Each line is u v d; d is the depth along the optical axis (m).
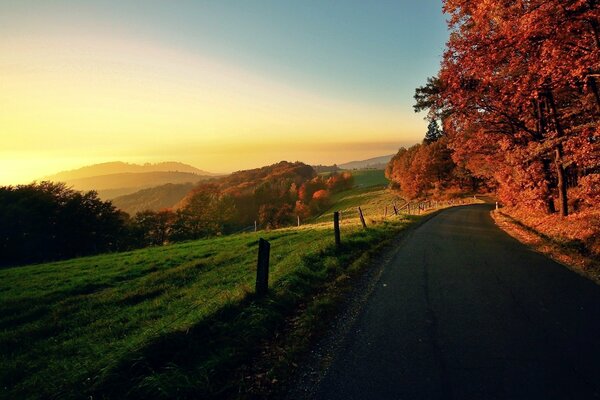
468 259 12.09
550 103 18.38
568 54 11.60
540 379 4.59
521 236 17.52
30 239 50.94
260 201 129.38
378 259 12.52
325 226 27.12
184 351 5.46
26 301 12.91
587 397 4.18
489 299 7.78
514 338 5.81
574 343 5.56
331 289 8.94
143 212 74.06
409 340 5.89
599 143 13.33
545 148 17.17
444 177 79.50
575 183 26.83
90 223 58.88
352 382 4.71
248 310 6.93
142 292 12.59
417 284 9.15
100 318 10.17
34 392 5.37
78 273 18.27
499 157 25.88
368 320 6.83
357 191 132.88
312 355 5.54
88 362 5.99
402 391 4.45
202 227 77.81
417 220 27.22
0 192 54.50
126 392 4.49
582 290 8.17
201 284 12.42
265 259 7.88
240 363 5.36
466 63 14.09
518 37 11.95
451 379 4.68
